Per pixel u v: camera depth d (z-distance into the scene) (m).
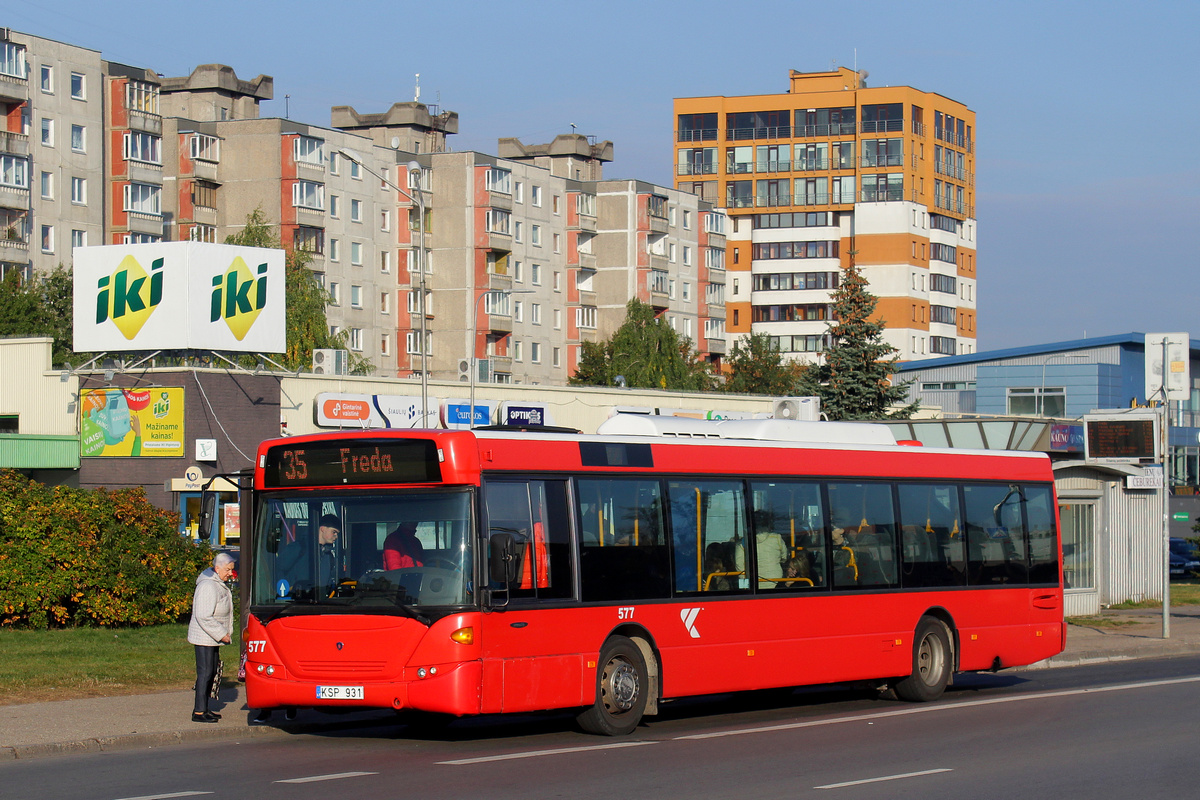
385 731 15.08
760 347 100.94
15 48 73.75
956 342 133.88
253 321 45.41
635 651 14.82
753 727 15.34
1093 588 34.50
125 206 79.38
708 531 15.81
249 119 84.19
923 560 18.50
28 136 74.75
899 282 125.44
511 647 13.48
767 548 16.45
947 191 132.88
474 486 13.46
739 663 15.88
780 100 130.50
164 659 19.38
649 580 15.02
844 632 17.22
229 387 43.62
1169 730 15.04
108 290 44.62
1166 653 26.28
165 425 42.75
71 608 23.28
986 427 42.91
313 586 13.76
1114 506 36.59
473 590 13.27
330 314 86.19
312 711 16.44
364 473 13.78
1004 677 22.34
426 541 13.45
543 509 14.10
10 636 21.44
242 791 10.87
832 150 128.75
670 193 111.94
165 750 13.48
